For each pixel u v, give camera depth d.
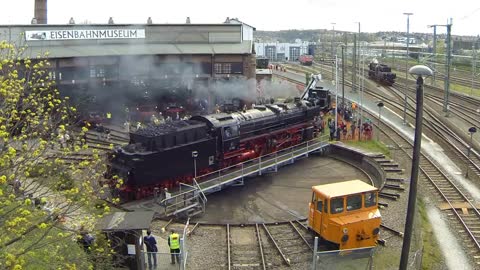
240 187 29.69
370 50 84.12
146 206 24.62
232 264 18.59
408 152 34.34
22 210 12.16
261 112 33.81
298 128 36.88
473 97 51.62
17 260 11.22
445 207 24.42
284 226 23.05
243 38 54.44
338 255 16.33
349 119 43.81
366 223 18.77
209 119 29.86
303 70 79.56
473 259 19.22
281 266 18.50
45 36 43.16
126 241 16.47
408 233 15.32
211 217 24.70
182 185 27.61
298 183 30.42
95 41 45.59
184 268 17.08
